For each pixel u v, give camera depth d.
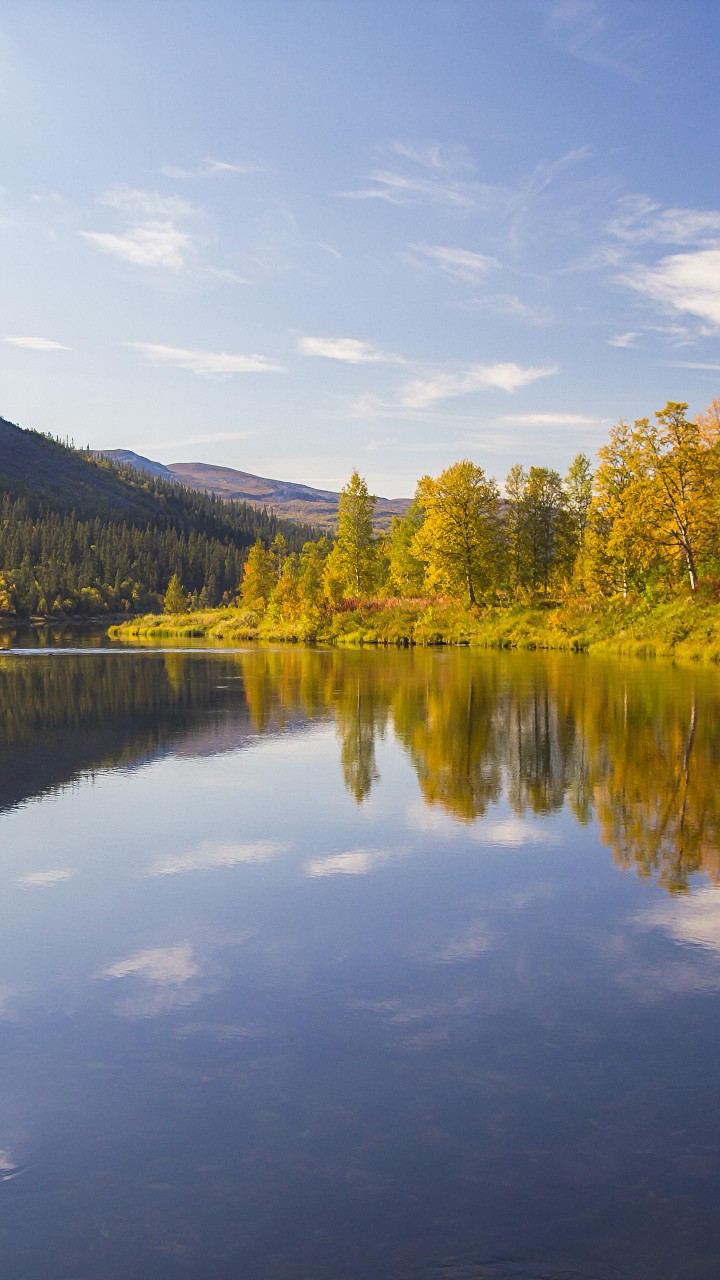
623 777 10.09
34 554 167.38
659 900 6.06
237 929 5.59
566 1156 3.34
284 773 10.50
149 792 9.48
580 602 44.12
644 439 41.09
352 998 4.64
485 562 53.59
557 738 12.89
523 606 50.03
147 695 19.78
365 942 5.36
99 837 7.70
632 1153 3.35
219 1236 2.96
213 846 7.41
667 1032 4.26
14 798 9.22
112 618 141.38
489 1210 3.06
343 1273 2.78
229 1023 4.38
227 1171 3.28
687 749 11.84
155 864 6.93
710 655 29.03
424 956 5.16
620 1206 3.07
